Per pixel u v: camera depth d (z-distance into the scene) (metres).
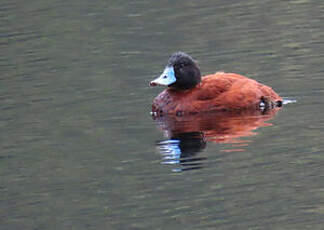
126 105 16.25
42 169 12.64
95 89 17.50
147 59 19.70
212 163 12.33
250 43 20.20
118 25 22.95
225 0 24.95
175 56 15.97
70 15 24.33
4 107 16.56
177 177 11.83
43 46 21.62
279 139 13.26
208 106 15.45
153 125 14.80
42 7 25.33
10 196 11.58
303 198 10.70
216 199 10.90
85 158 13.05
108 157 13.02
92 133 14.43
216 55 19.39
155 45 20.83
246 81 15.89
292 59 18.41
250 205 10.60
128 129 14.60
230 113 15.27
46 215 10.77
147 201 11.02
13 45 21.89
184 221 10.23
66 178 12.14
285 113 14.84
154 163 12.53
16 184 12.05
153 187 11.52
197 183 11.53
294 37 20.25
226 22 22.31
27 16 24.44
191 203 10.82
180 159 12.63
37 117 15.68
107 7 25.06
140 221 10.36
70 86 17.84
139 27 22.58
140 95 16.89
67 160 13.01
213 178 11.68
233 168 12.04
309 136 13.28
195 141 13.55
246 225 10.00
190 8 24.19
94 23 23.33
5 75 19.19
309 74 17.17
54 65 19.77
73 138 14.20
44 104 16.59
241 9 23.64
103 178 12.03
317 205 10.45
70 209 10.92
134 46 20.89
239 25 21.94
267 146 12.97
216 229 9.95
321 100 15.41
